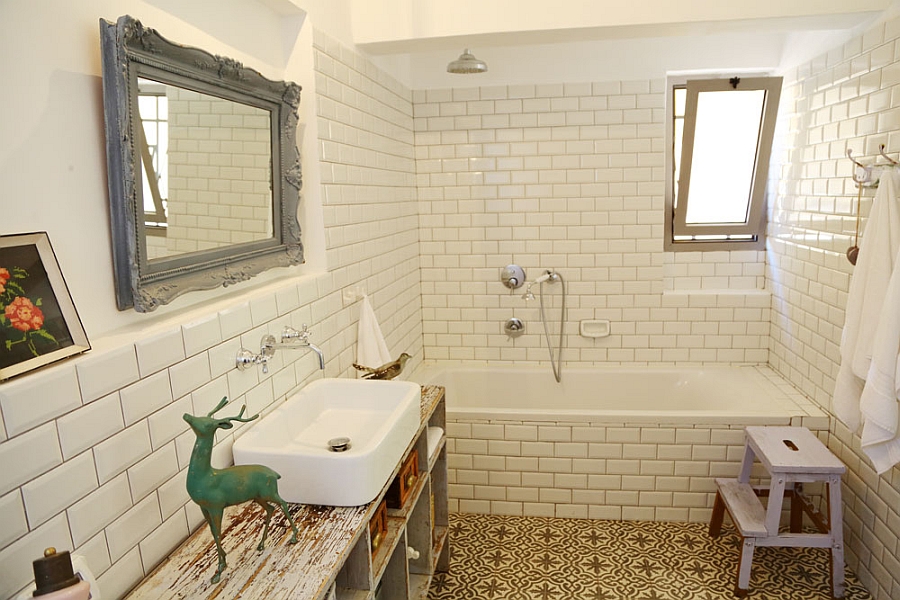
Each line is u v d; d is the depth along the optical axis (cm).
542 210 362
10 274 113
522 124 355
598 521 303
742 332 359
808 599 240
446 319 385
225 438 170
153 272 150
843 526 265
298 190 218
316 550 142
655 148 346
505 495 310
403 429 188
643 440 293
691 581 253
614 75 342
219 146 175
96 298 140
